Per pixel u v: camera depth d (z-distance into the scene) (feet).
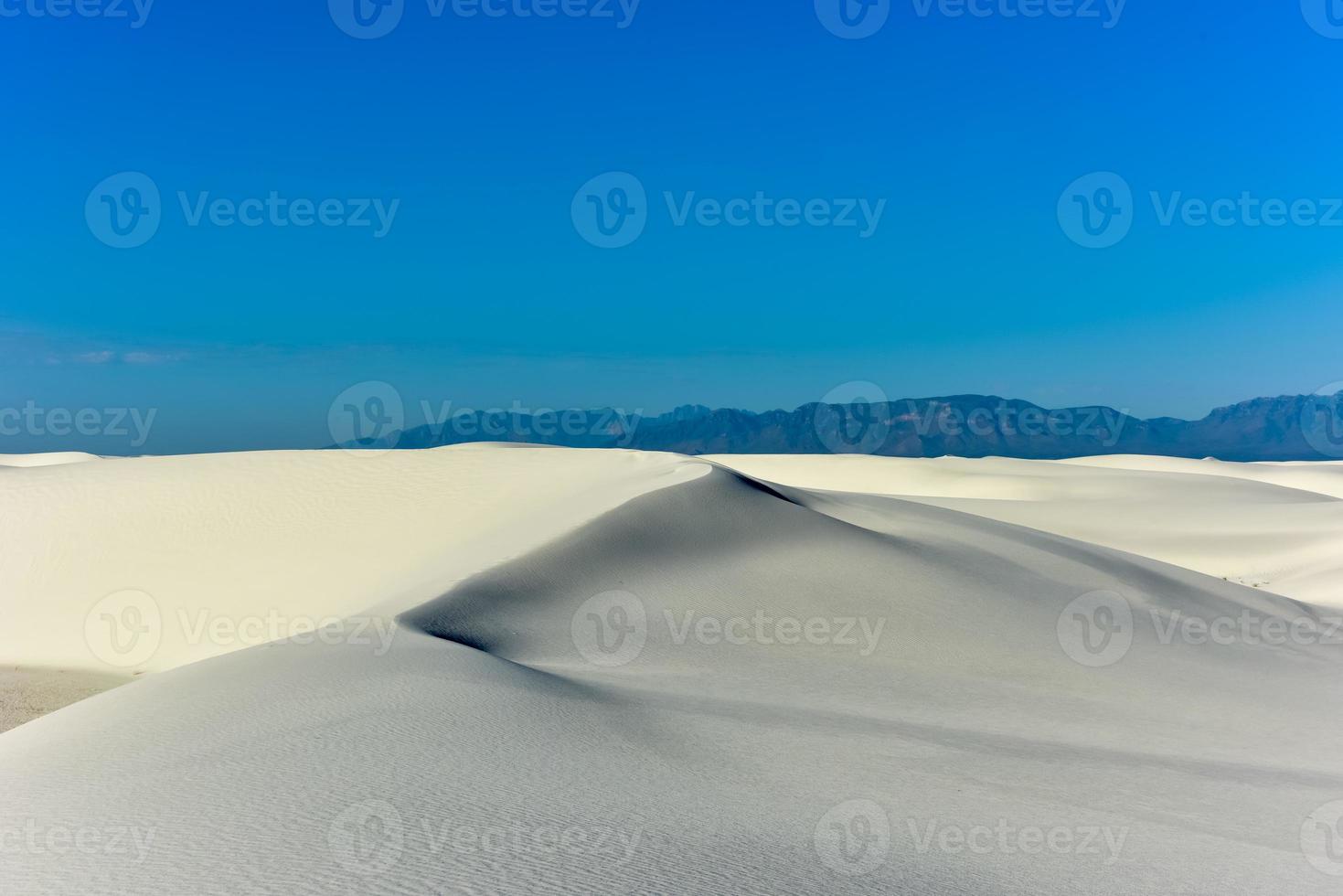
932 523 104.06
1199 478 241.76
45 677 71.67
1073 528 162.20
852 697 46.21
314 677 36.27
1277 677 61.57
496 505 103.24
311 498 110.01
